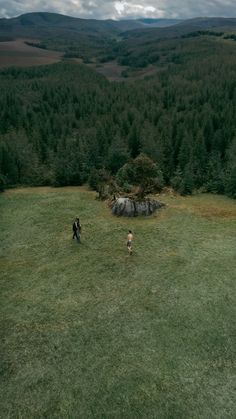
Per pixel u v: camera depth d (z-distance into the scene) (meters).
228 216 35.66
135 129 67.50
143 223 33.44
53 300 21.45
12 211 38.53
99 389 15.11
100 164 59.91
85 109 103.81
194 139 64.19
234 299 21.14
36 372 16.05
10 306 20.94
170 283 22.97
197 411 14.04
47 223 34.16
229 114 74.38
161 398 14.62
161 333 18.39
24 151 62.66
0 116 96.69
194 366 16.22
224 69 133.88
